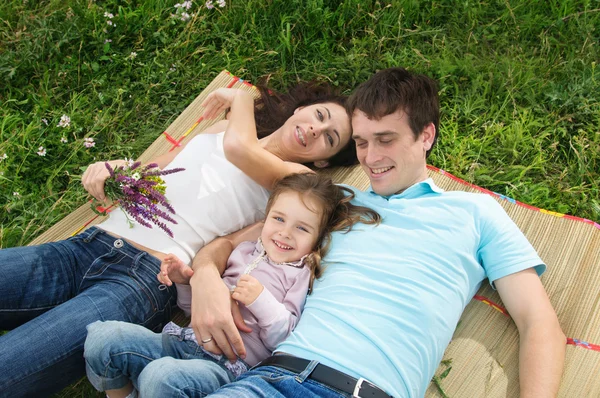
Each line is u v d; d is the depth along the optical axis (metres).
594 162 2.99
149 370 1.83
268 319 2.03
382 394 1.81
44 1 3.64
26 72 3.40
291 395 1.80
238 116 2.50
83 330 2.07
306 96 2.90
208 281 2.13
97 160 3.15
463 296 2.09
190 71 3.45
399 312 1.94
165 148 3.08
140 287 2.24
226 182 2.50
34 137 3.15
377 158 2.22
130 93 3.41
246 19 3.58
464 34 3.51
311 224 2.22
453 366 2.29
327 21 3.55
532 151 3.08
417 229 2.14
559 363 1.98
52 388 2.09
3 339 1.98
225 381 1.97
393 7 3.56
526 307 2.08
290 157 2.69
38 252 2.28
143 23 3.58
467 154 3.09
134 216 2.29
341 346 1.88
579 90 3.15
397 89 2.17
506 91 3.28
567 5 3.49
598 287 2.43
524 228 2.65
